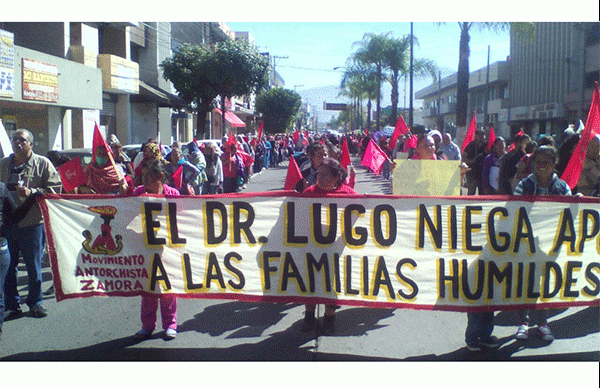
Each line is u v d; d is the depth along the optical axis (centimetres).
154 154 796
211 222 559
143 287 565
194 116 4575
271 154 3428
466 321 620
